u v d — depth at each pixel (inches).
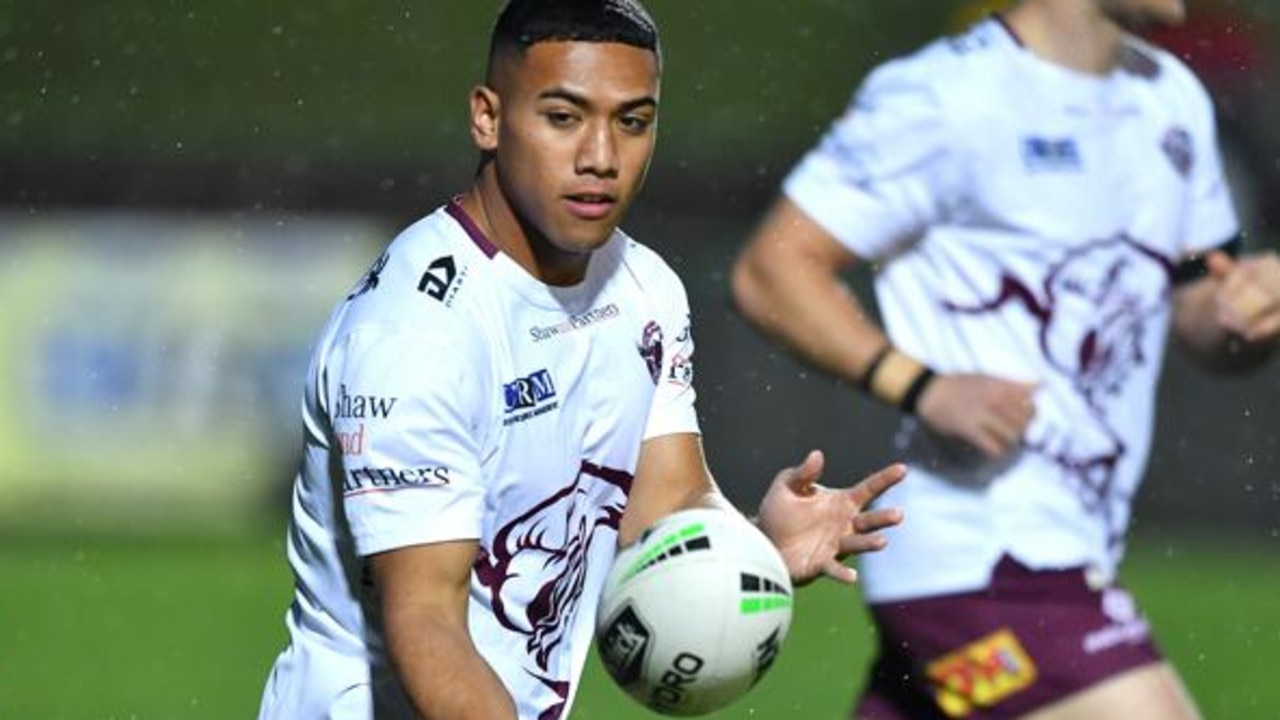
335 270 2188.7
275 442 2117.4
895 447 1019.9
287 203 2230.6
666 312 692.1
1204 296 887.1
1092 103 854.5
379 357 627.8
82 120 2556.6
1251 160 2336.4
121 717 1365.7
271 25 2726.4
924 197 850.8
